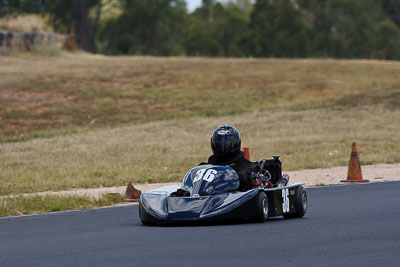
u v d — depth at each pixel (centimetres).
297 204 3647
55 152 8894
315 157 8038
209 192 3291
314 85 16112
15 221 3816
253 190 3284
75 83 15588
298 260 2331
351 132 10544
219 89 15588
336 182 5903
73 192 5391
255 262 2303
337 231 3019
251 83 16250
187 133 10800
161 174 6569
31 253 2616
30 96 14238
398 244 2625
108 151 8900
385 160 7819
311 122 11688
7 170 7231
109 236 3045
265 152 8500
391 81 16675
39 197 4712
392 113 12362
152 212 3238
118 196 4875
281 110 13338
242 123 11762
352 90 15700
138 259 2411
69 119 12781
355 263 2266
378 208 3925
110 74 16775
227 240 2788
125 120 12825
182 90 15400
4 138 11150
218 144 3541
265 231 3038
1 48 19762
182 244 2714
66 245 2808
